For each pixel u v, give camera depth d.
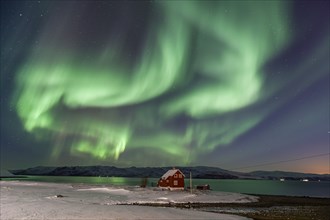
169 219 22.81
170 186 65.88
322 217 30.36
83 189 59.53
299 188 124.12
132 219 21.89
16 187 58.84
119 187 69.75
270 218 28.44
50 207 26.39
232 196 54.78
